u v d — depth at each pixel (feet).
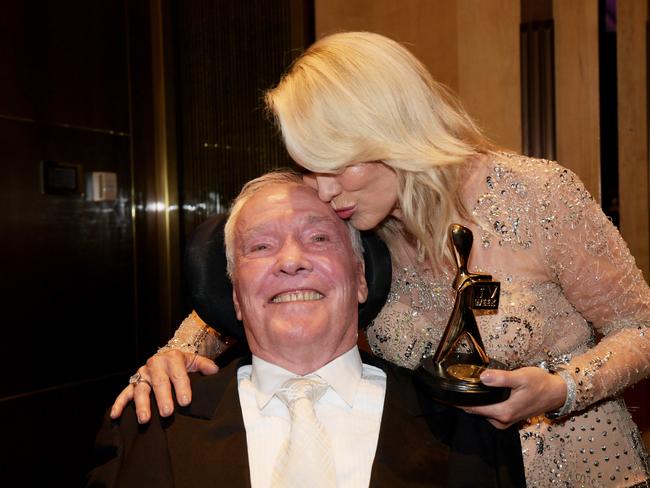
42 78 9.60
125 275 10.71
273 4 9.53
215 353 5.29
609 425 4.66
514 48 8.06
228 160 10.36
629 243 7.56
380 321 4.92
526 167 4.43
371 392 4.42
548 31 7.91
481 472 3.95
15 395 9.40
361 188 4.02
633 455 4.75
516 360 4.46
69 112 9.94
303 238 4.32
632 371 4.21
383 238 4.78
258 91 9.84
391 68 3.89
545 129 7.98
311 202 4.40
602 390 4.09
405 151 3.88
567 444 4.58
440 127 4.06
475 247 4.46
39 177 9.59
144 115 10.84
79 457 10.10
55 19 9.72
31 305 9.56
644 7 7.37
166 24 10.88
